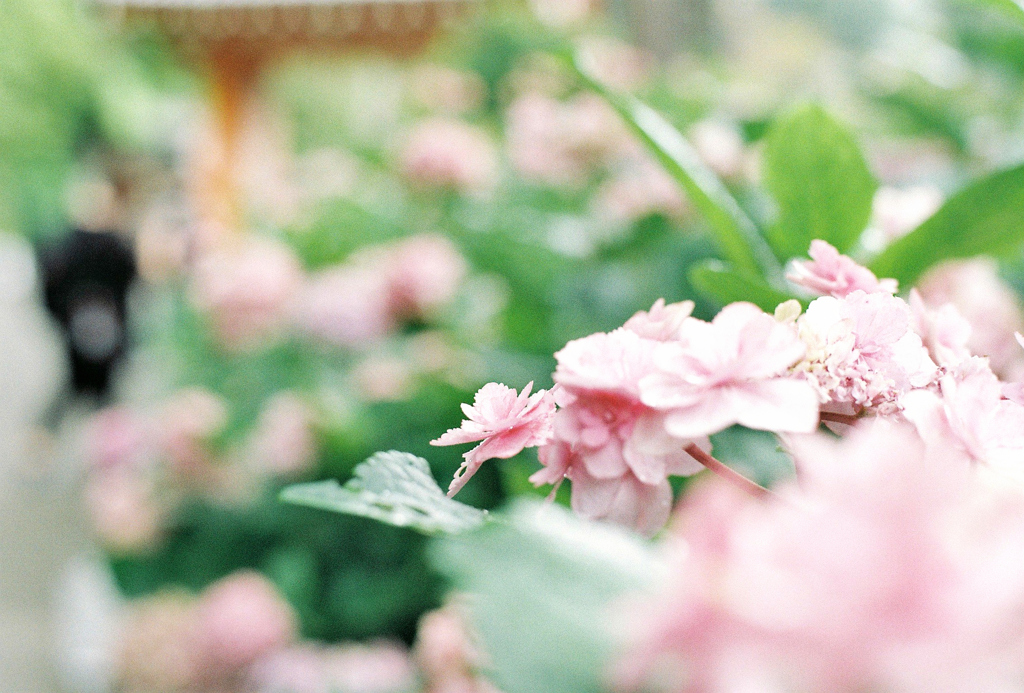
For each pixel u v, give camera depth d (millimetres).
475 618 387
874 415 670
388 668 1945
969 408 567
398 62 4109
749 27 3969
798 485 554
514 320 2154
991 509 294
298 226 3225
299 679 1953
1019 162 1022
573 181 2469
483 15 3535
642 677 323
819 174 1104
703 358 574
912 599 282
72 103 11320
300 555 2213
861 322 696
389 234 2955
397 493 680
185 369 3156
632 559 408
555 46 1170
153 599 2334
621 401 633
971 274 1347
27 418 4277
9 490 3467
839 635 282
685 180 1142
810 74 3164
